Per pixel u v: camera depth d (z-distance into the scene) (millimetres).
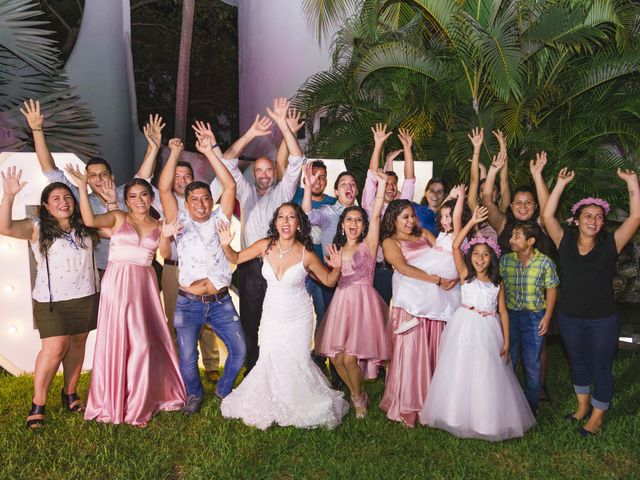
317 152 8797
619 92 7602
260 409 4539
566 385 5641
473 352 4434
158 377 4785
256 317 5203
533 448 4270
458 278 4805
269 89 12211
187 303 4727
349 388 4906
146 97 18531
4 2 7074
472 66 7445
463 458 4121
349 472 3889
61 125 7570
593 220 4355
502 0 7363
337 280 4789
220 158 4934
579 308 4480
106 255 5473
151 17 18250
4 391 5320
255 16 12883
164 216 4961
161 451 4152
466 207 5031
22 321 5738
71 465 3965
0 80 7391
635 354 6594
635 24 7199
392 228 4875
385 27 8539
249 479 3814
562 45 6988
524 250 4715
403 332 4781
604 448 4246
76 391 4949
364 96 8719
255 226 5242
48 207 4559
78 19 12797
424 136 7801
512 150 7301
